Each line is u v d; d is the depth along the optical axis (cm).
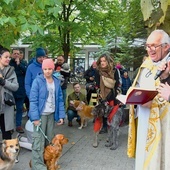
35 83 404
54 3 387
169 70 232
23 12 409
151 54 252
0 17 397
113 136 553
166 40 247
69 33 1071
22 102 643
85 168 453
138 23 944
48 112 410
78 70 2644
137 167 267
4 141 382
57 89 418
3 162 375
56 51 1098
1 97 432
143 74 267
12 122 450
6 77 440
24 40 1033
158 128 249
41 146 409
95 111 544
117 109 546
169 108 247
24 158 488
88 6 1058
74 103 712
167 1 321
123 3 716
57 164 447
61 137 418
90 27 1107
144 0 333
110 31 1210
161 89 229
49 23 1009
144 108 261
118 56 1652
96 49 2652
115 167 459
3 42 525
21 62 650
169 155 243
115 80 545
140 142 265
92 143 591
